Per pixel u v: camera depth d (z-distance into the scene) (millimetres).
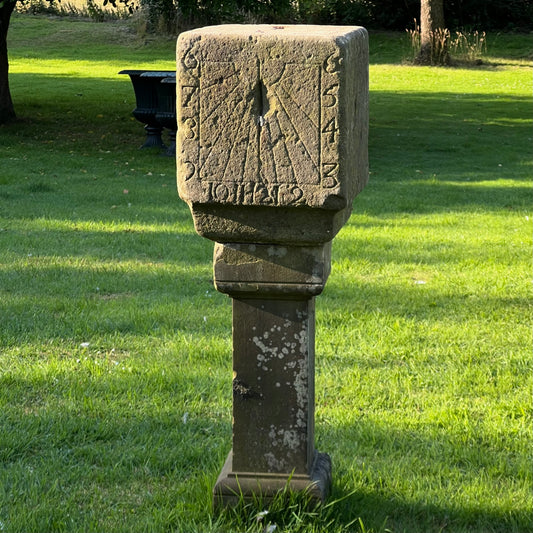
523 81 25469
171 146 14633
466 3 33438
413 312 6621
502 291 7152
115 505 3871
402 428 4668
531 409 4922
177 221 9633
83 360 5547
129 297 6910
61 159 13875
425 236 9078
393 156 14859
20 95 21359
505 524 3758
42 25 34875
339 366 5535
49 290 6992
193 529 3605
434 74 26734
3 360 5562
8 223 9328
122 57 29891
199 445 4422
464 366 5539
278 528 3613
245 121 3238
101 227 9242
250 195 3299
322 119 3186
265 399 3631
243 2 17312
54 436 4504
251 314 3568
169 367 5414
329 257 3660
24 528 3639
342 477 4043
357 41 3406
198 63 3219
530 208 10625
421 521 3770
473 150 15531
